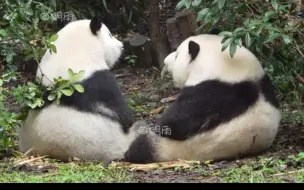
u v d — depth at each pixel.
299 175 7.89
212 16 9.46
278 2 9.83
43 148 9.06
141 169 8.63
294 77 10.70
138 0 17.55
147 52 15.98
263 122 8.84
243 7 9.66
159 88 14.02
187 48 9.23
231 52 8.66
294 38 10.05
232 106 8.73
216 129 8.75
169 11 18.38
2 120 9.11
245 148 8.97
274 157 8.91
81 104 8.81
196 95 8.83
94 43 9.29
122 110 9.06
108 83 9.07
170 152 8.93
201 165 8.73
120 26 17.69
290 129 10.62
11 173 8.47
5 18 9.61
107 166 8.77
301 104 11.45
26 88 8.91
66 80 8.69
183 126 8.81
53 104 8.88
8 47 10.52
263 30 9.28
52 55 9.23
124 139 9.05
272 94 9.09
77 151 8.88
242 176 7.95
